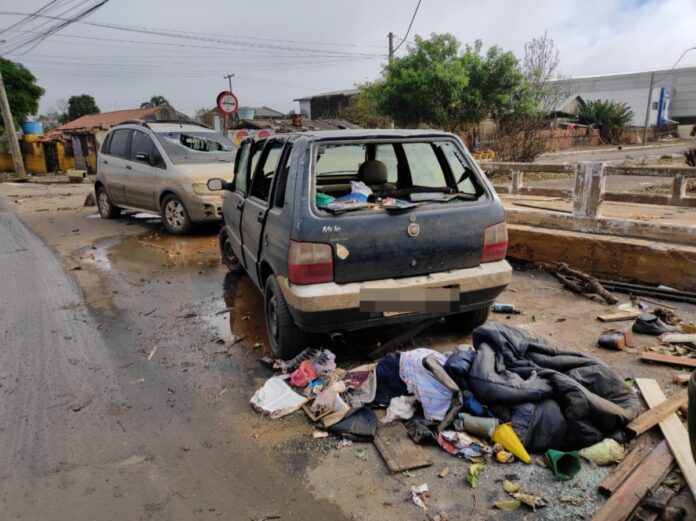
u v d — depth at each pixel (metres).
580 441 2.71
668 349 3.84
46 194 16.38
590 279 5.26
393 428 3.00
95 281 6.32
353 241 3.35
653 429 2.84
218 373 3.84
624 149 32.44
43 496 2.57
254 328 4.71
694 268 4.98
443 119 17.28
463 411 2.99
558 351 3.25
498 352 3.21
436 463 2.72
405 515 2.37
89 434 3.10
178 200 8.45
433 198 3.81
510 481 2.55
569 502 2.39
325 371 3.61
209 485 2.63
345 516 2.38
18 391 3.64
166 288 5.98
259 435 3.03
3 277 6.56
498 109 17.44
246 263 5.04
